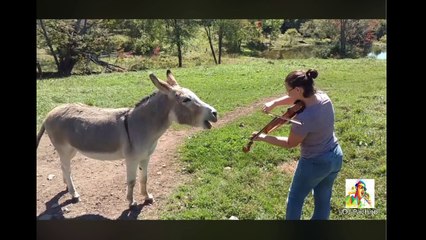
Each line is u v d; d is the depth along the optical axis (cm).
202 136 369
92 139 338
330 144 302
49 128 349
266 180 363
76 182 360
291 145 301
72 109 348
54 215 360
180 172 363
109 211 358
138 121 335
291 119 298
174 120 335
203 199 360
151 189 361
